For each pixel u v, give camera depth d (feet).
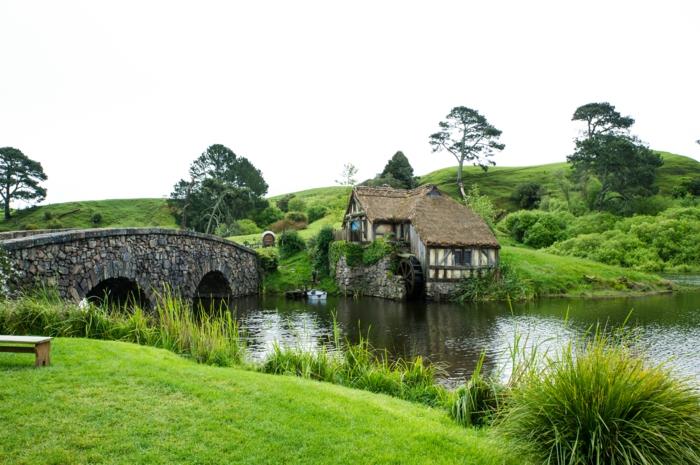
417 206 135.64
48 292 52.31
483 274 125.80
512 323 85.35
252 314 99.35
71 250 58.23
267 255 149.28
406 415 27.96
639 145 267.39
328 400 28.55
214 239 112.37
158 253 83.66
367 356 42.75
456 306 110.42
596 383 19.92
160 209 294.05
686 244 176.55
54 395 25.79
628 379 19.77
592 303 110.83
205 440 21.90
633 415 19.20
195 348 40.68
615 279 133.69
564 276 133.28
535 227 202.49
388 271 129.90
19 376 28.37
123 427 22.59
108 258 66.64
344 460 21.06
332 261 147.74
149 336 43.45
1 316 40.32
